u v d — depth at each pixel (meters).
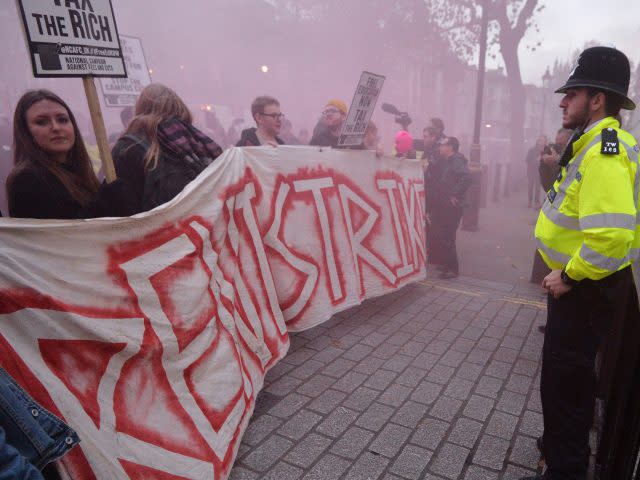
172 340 2.16
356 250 4.38
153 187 2.73
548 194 2.24
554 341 2.16
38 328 1.65
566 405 2.16
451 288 5.48
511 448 2.63
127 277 2.05
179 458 1.97
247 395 2.62
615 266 1.87
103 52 2.69
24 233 1.71
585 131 2.04
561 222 2.08
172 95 2.91
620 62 1.97
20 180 2.25
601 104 2.00
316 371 3.44
